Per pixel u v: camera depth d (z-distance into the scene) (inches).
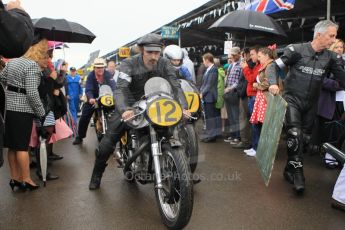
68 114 306.8
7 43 77.0
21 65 159.2
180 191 114.5
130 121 128.6
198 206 146.8
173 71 145.6
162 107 118.2
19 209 148.5
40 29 245.9
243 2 296.2
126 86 141.3
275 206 145.3
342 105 201.6
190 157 144.3
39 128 178.4
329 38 156.6
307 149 226.4
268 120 167.6
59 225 131.9
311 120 171.6
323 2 304.5
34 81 160.1
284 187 167.9
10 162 170.6
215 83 191.2
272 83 166.4
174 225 119.6
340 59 169.6
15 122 162.6
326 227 126.0
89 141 306.7
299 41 423.2
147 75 142.7
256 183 174.4
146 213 140.9
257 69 214.7
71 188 173.8
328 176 183.0
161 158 127.5
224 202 150.7
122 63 143.6
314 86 164.7
